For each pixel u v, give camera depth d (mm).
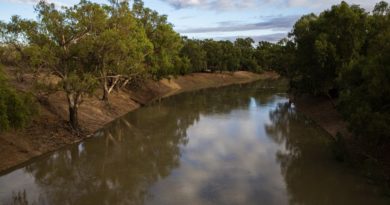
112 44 35406
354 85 28125
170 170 27188
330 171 26438
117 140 36500
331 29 41469
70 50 33469
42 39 32312
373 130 23281
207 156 30578
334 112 43344
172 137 37562
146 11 62875
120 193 23062
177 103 63406
